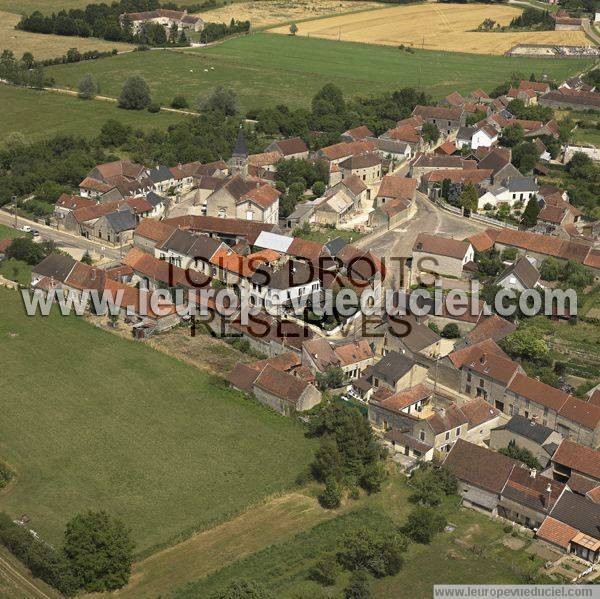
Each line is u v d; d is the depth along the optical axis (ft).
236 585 406.21
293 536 467.52
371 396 577.84
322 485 508.12
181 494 499.51
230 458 530.27
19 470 518.37
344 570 446.60
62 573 429.79
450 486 506.07
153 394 593.42
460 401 594.65
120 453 533.55
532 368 614.34
